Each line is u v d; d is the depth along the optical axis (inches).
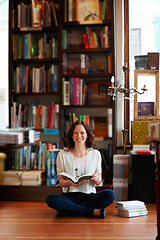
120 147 163.8
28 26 166.9
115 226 108.7
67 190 126.7
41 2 164.6
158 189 86.0
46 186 150.1
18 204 144.4
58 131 160.6
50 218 119.6
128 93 163.5
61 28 161.9
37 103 173.3
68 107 160.2
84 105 159.5
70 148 130.7
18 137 94.1
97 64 166.7
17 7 169.8
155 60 159.6
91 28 166.7
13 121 164.1
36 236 98.2
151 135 87.0
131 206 122.1
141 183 143.1
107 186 148.9
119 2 165.2
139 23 167.9
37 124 163.8
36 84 165.3
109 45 162.1
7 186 152.6
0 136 95.0
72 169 127.6
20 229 105.6
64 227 107.7
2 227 108.1
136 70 157.1
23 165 160.9
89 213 122.3
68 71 169.0
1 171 156.3
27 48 165.9
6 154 161.0
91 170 128.3
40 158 160.4
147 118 156.4
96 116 168.4
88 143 131.3
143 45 167.6
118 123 166.1
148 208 135.0
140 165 143.4
